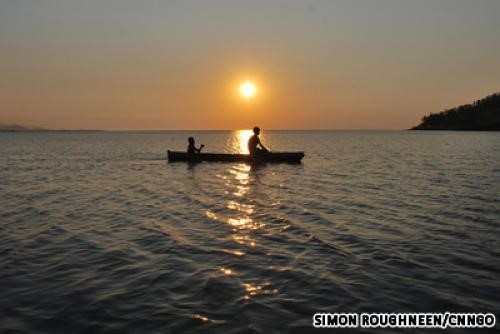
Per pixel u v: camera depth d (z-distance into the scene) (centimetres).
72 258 771
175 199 1430
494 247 833
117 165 2902
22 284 646
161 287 633
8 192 1605
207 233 953
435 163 2911
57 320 529
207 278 669
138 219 1105
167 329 506
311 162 3072
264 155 2781
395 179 1983
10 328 507
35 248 834
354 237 916
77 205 1317
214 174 2231
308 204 1323
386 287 634
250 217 1127
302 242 877
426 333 498
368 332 501
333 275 684
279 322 524
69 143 8525
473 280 661
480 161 3041
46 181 1966
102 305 571
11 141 10100
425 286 638
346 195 1503
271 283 649
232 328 508
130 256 783
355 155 4000
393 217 1122
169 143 8694
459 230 972
